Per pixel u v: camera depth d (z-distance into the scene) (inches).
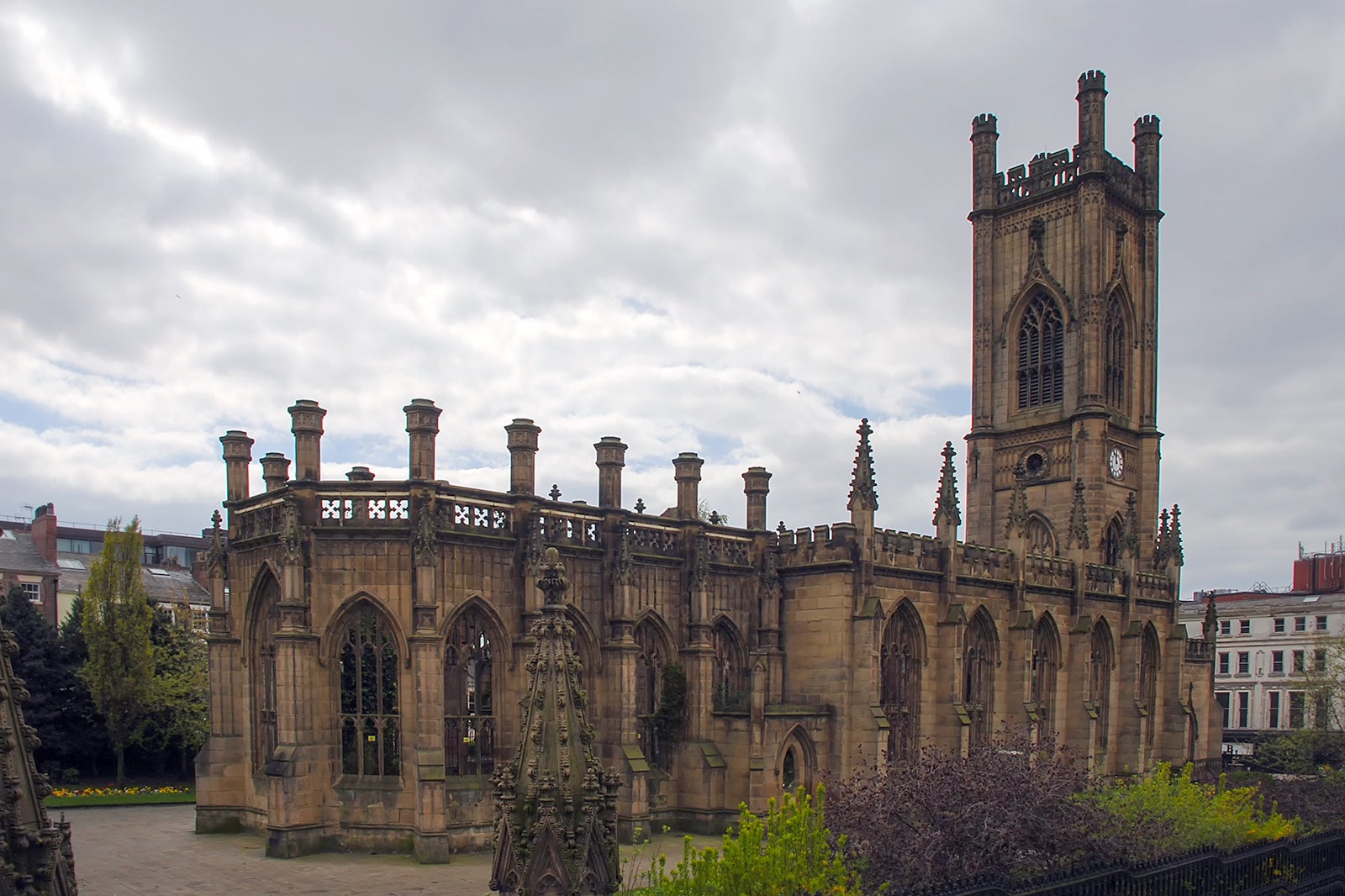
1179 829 1509.6
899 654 2539.4
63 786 3090.6
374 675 2084.2
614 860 713.6
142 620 3149.6
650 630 2354.8
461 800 1926.7
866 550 2415.1
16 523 5654.5
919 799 1288.1
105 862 1817.2
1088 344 3646.7
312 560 1967.3
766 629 2472.9
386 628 1982.0
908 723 2539.4
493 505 2092.8
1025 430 3811.5
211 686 2170.3
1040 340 3823.8
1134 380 3917.3
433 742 1892.2
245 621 2151.8
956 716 2546.8
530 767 708.7
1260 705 5816.9
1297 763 3486.7
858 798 1371.8
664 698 2319.1
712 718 2324.1
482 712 2068.2
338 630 1973.4
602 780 716.0
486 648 2074.3
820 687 2418.8
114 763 3415.4
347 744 1975.9
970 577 2701.8
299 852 1871.3
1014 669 2800.2
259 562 2110.0
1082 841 1310.3
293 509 1947.6
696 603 2349.9
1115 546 3764.8
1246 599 6333.7
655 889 970.7
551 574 765.3
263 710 2134.6
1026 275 3873.0
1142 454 3907.5
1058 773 1418.6
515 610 2090.3
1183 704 3580.2
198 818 2133.4
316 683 1942.7
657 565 2351.1
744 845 930.7
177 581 5201.8
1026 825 1273.4
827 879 969.5
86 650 3326.8
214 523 2230.6
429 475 1989.4
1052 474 3730.3
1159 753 3553.2
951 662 2583.7
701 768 2268.7
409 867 1791.3
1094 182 3678.6
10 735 579.2
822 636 2426.2
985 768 1379.2
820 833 995.3
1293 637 5713.6
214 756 2148.1
